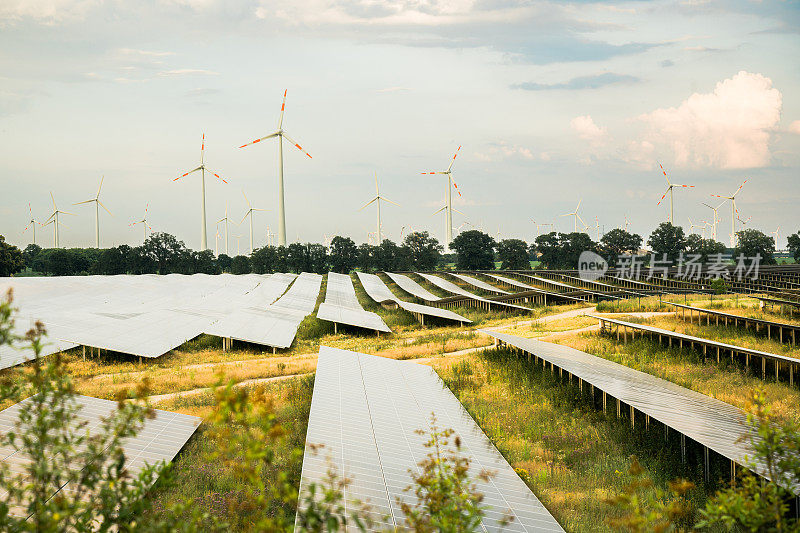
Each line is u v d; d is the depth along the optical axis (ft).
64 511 32.73
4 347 173.17
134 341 202.28
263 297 370.32
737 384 156.97
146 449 99.76
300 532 61.41
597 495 92.68
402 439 101.71
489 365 189.78
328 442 93.76
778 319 249.34
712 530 76.23
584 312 320.09
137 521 35.29
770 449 44.60
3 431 94.99
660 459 106.32
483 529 68.03
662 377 166.40
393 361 176.45
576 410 137.28
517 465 106.11
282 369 187.73
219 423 33.86
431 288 490.49
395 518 68.18
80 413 104.27
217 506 79.66
